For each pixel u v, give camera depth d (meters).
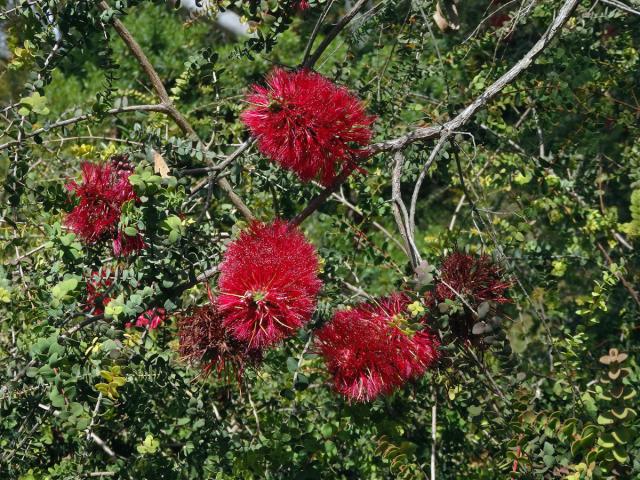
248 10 2.38
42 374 1.89
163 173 2.10
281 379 2.95
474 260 2.11
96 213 2.04
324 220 3.08
